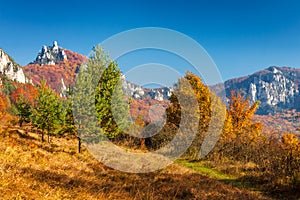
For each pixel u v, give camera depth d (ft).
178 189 33.35
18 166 25.59
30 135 74.64
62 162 36.24
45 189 21.27
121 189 29.50
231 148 71.31
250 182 48.70
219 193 35.99
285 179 44.73
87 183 27.66
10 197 17.42
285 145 55.88
